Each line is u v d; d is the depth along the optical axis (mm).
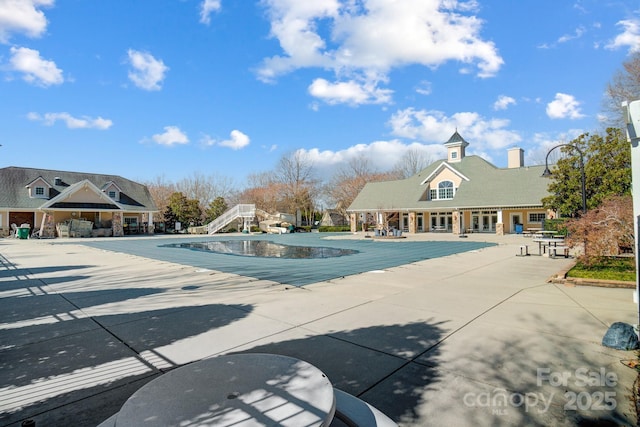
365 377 3160
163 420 1679
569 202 19625
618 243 8383
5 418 2559
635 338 3764
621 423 2445
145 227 40281
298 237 31031
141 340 4207
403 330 4453
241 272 9844
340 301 6062
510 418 2523
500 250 16203
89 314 5414
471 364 3416
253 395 1948
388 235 28828
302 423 1664
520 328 4469
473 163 36500
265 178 62812
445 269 10023
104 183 39406
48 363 3547
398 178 58938
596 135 19250
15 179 34219
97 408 2697
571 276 7738
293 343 4035
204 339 4211
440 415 2562
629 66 23953
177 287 7633
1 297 6734
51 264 12250
